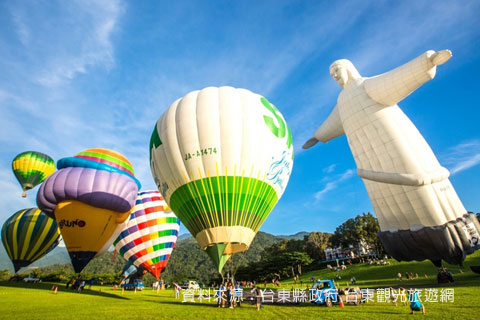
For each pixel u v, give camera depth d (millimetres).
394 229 20203
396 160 19453
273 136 20172
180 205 18969
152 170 21750
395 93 19516
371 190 21000
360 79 21953
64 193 22578
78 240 22656
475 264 35969
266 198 19359
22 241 29859
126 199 24031
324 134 25625
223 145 18531
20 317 11961
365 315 11977
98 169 24656
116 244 34219
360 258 68250
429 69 18219
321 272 55969
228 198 17875
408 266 40875
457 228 18594
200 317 12008
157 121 21953
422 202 18922
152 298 22062
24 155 35875
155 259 33594
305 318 11625
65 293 22719
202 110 19531
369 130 20469
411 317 11211
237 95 20859
